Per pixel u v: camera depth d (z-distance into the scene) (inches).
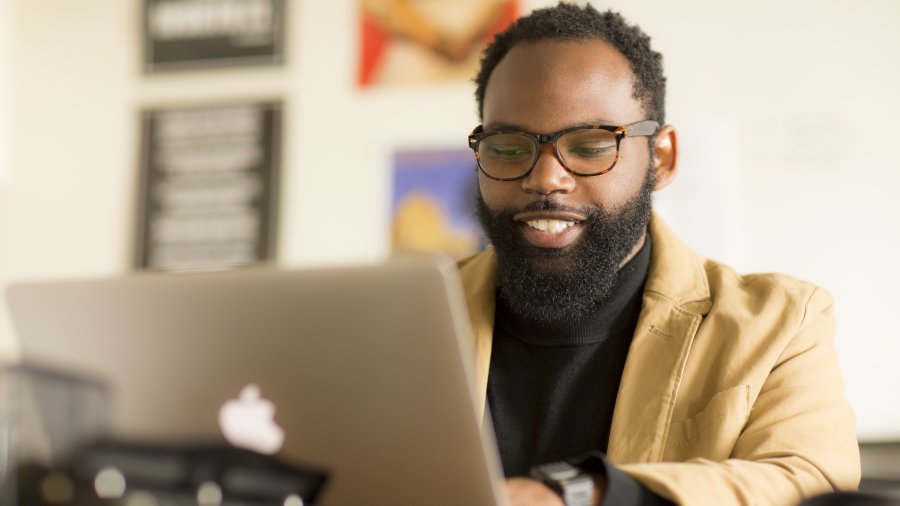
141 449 27.2
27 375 28.3
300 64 99.9
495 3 95.0
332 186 97.5
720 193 87.4
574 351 42.3
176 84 103.2
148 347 27.0
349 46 98.9
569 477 27.0
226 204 100.0
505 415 42.2
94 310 27.6
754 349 39.0
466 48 95.4
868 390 82.4
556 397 41.7
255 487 26.4
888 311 83.0
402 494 25.9
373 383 25.2
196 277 26.5
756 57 88.3
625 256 42.2
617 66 41.4
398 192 95.6
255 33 101.3
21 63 107.0
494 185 41.4
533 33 41.9
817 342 40.0
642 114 42.1
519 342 43.8
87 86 105.4
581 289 40.9
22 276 104.4
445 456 25.3
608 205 40.3
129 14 105.5
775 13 88.3
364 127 97.4
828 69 86.7
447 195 94.4
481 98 47.1
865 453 67.2
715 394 38.4
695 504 27.1
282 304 25.6
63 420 27.8
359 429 25.7
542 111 40.1
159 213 101.6
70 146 105.1
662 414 38.8
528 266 41.1
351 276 24.9
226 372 26.5
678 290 42.4
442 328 24.2
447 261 24.2
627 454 38.5
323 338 25.4
